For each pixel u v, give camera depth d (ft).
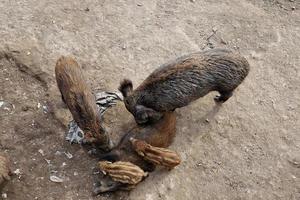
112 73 17.93
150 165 15.55
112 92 17.30
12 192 15.14
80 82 15.66
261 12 20.27
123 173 14.79
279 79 18.29
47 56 18.16
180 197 15.38
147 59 18.42
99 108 16.81
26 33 18.69
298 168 16.28
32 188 15.29
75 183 15.47
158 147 15.56
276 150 16.58
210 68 15.99
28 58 17.99
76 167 15.76
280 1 20.68
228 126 16.92
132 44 18.79
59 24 19.08
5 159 14.96
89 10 19.62
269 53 18.99
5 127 16.39
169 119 16.03
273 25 19.90
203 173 15.90
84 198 15.23
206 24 19.70
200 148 16.37
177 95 15.81
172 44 18.94
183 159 16.10
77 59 18.17
